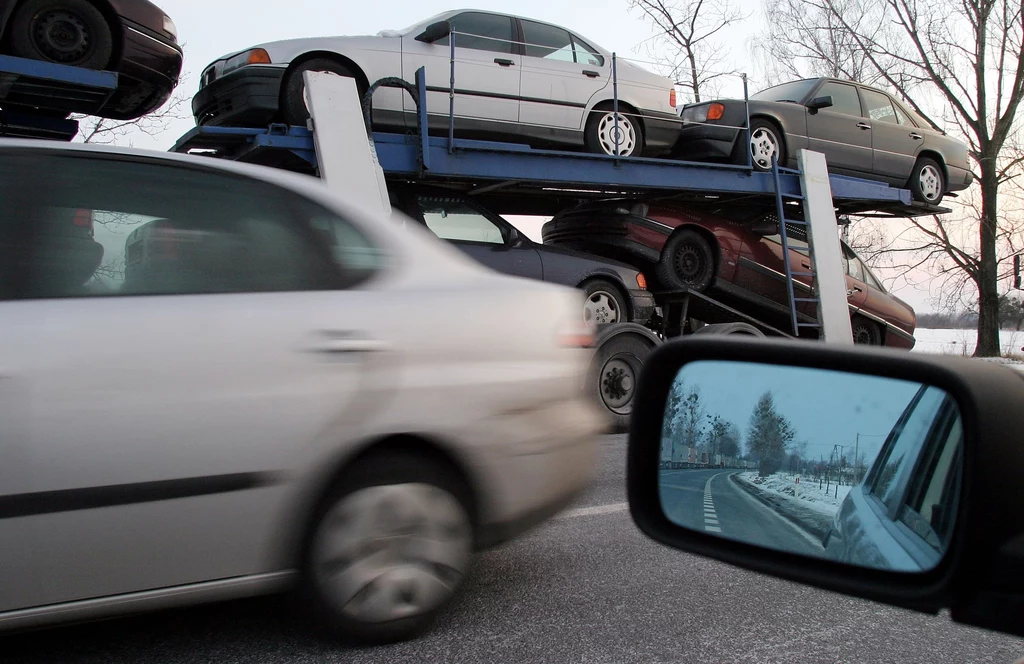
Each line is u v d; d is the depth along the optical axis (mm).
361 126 7297
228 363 2748
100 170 2879
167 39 7051
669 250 10062
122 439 2598
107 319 2676
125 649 2984
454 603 3471
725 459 1585
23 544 2512
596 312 9195
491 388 3123
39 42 6320
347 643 2994
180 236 2895
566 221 10273
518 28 8836
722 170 9672
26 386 2527
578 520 4773
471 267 3400
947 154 12203
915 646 3109
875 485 1324
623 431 7934
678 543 1634
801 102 10766
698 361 1668
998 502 1073
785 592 3672
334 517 2898
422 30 8336
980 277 23047
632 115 9305
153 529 2648
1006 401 1124
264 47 7582
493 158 8219
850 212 12125
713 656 3000
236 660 2895
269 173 3139
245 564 2789
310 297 2965
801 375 1479
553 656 2979
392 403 2947
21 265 2674
